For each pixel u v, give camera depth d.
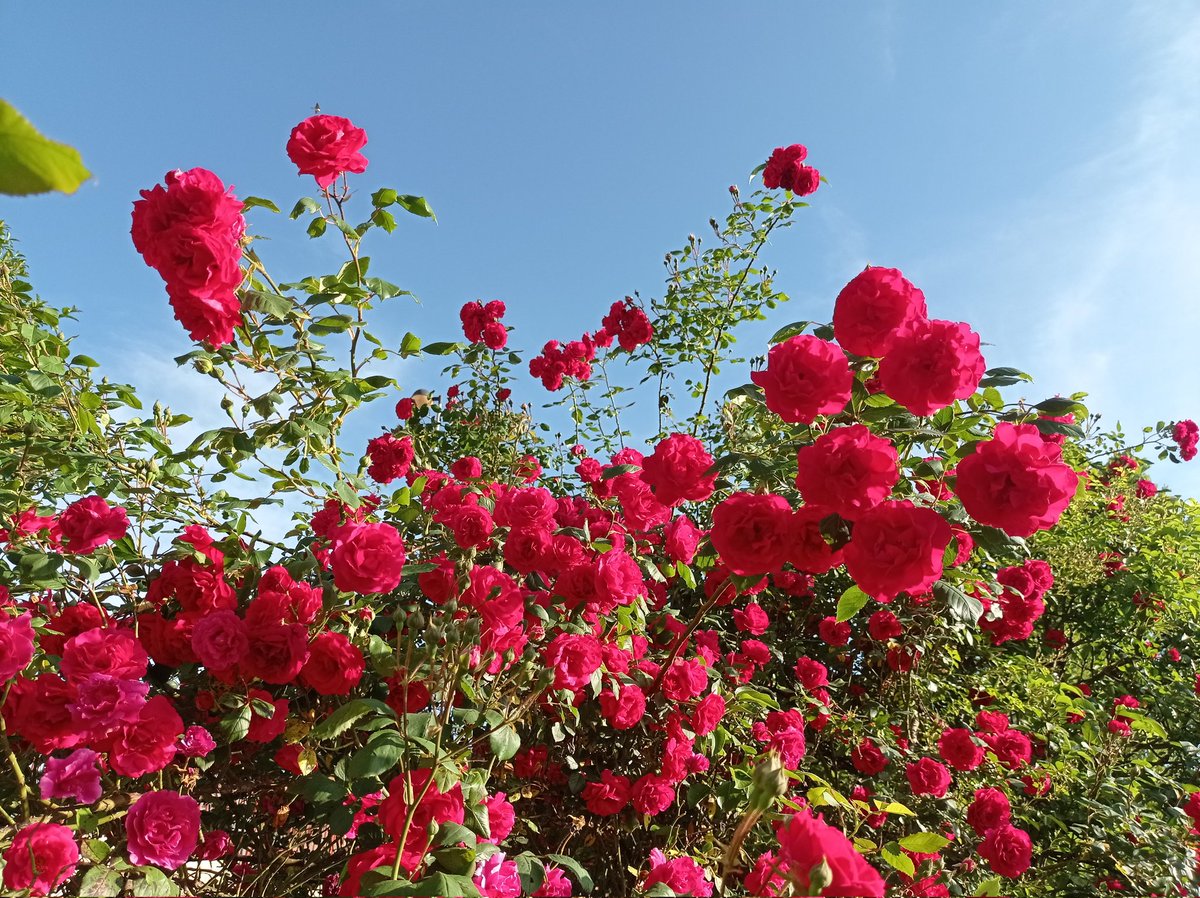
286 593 2.16
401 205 2.22
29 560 2.12
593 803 2.67
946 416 2.25
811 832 1.11
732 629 4.30
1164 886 3.03
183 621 2.20
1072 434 1.98
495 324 4.76
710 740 2.83
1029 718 4.21
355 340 2.32
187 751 1.99
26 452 2.42
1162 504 5.87
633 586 2.42
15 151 0.26
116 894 1.51
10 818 1.72
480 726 1.98
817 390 1.90
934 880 2.48
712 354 5.05
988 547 1.90
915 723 3.81
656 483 2.39
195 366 2.10
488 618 2.03
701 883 1.87
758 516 2.01
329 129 2.11
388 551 2.00
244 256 2.06
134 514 2.49
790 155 4.39
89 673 1.78
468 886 1.42
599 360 5.21
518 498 2.45
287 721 2.22
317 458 2.27
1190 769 4.40
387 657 1.70
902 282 1.90
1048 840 3.74
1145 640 5.46
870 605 4.23
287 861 2.48
